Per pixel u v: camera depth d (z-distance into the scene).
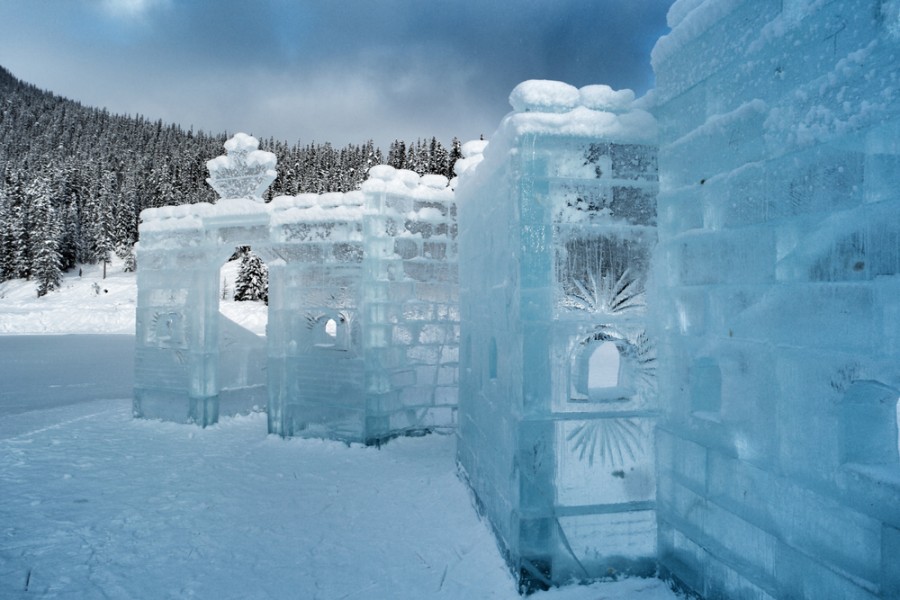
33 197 58.69
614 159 4.77
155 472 7.84
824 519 2.97
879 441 2.86
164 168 78.31
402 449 9.03
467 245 7.26
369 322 9.18
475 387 6.63
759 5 3.49
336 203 9.38
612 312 4.74
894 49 2.58
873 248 2.68
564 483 4.62
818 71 3.04
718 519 3.89
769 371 3.39
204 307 10.65
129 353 24.02
